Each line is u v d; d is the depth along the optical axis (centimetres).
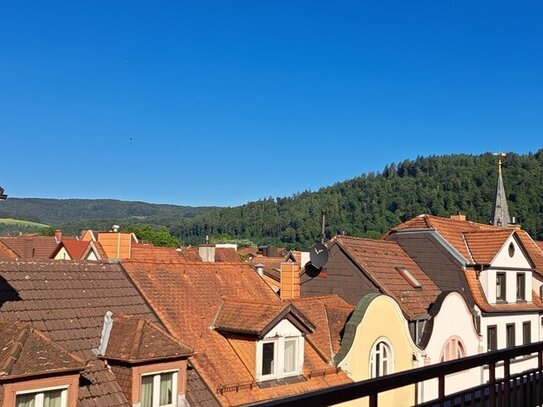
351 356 1862
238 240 14888
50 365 1093
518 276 2870
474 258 2681
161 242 10200
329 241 2536
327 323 2053
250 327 1612
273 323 1628
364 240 2630
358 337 1898
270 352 1659
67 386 1127
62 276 1552
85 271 1628
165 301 1681
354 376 1864
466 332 2433
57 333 1334
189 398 1380
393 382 486
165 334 1367
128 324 1370
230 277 1992
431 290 2566
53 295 1459
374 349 1967
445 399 622
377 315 1983
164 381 1327
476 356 623
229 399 1459
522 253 2873
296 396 393
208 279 1906
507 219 6284
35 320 1341
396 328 2055
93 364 1288
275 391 1590
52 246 5684
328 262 2505
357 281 2414
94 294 1555
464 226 3053
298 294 2258
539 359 807
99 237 2533
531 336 2888
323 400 410
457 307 2391
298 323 1717
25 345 1120
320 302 2186
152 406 1295
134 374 1260
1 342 1125
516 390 750
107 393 1241
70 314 1422
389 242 2798
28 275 1478
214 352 1588
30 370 1059
